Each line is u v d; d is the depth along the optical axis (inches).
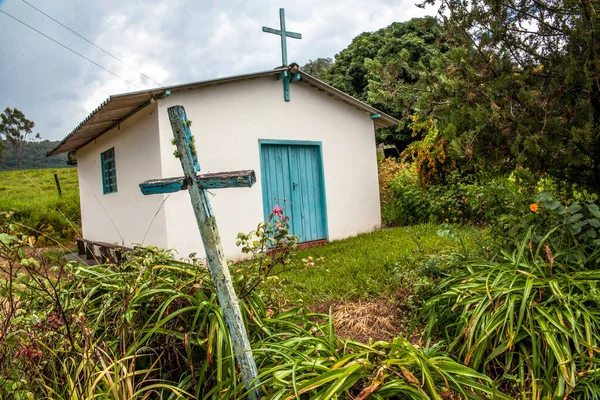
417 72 140.6
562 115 115.5
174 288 88.3
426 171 332.2
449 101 127.3
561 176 126.9
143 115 249.3
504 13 122.0
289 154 291.9
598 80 108.8
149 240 255.8
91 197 379.9
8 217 76.5
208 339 77.5
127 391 69.9
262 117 272.5
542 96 117.4
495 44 124.3
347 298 145.3
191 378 79.6
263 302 101.0
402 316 127.5
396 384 67.7
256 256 96.5
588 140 105.3
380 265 182.1
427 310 117.0
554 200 116.0
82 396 66.6
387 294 144.1
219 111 251.4
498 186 146.7
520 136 110.0
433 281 133.0
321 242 298.0
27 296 82.0
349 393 69.4
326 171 307.9
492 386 72.0
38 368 71.0
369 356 79.8
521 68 127.2
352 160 325.4
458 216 289.1
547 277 102.6
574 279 99.7
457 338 96.5
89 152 375.2
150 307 90.3
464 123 122.3
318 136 303.9
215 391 73.2
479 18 124.0
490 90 115.2
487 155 123.9
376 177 341.4
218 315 78.0
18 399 63.2
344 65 749.3
